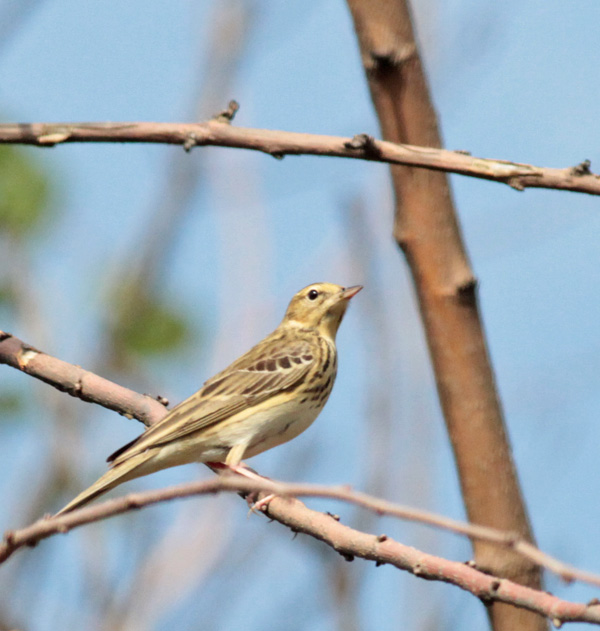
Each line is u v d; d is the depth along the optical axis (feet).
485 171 18.67
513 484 20.83
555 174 18.48
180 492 16.15
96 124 20.22
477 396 20.89
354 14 21.29
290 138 19.40
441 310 21.01
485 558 20.67
